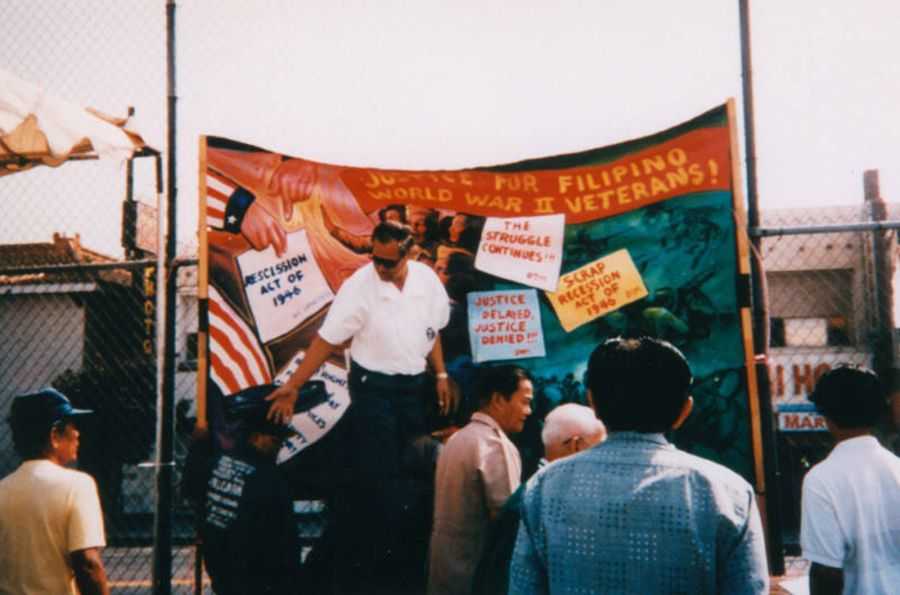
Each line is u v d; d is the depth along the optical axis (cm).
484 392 367
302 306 477
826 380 274
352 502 453
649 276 457
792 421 1489
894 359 1019
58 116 457
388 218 484
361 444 452
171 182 509
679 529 185
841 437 270
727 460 435
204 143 489
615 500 192
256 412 381
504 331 466
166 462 490
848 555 255
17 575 290
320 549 452
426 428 459
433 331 466
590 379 210
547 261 470
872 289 1484
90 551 295
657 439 201
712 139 459
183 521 704
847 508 255
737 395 438
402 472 449
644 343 207
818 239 1633
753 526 188
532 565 202
